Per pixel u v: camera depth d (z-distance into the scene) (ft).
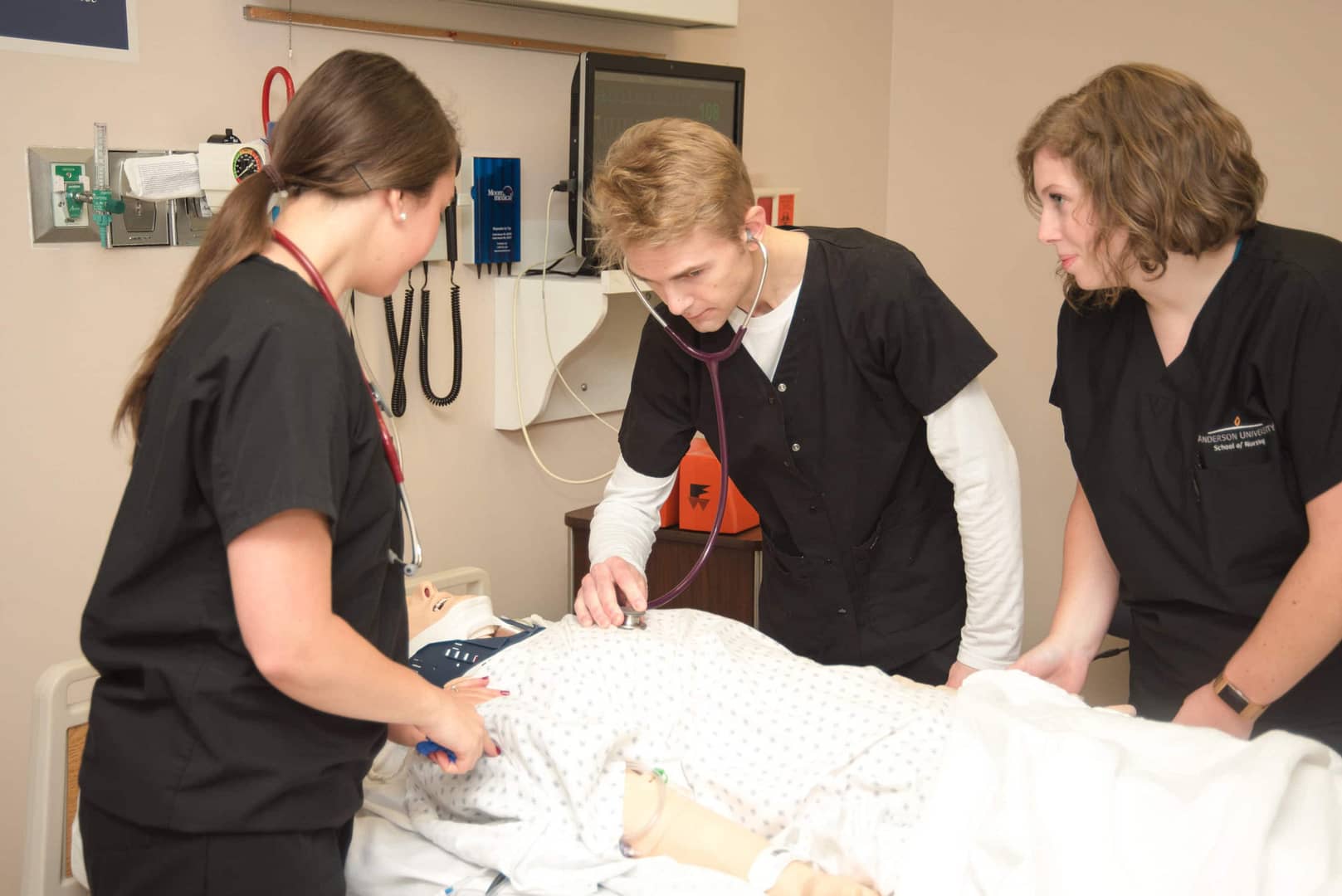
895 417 5.11
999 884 3.39
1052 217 4.04
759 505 5.60
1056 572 9.98
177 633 3.27
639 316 8.31
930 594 5.39
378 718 3.38
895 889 3.57
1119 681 8.63
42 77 5.19
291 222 3.37
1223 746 3.58
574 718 4.44
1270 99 8.60
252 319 3.09
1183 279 4.18
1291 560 4.29
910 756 4.07
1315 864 3.11
